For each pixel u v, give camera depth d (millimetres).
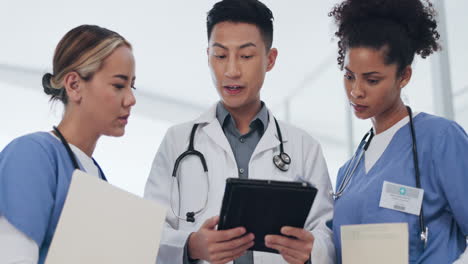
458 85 3100
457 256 1418
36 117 3783
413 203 1460
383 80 1483
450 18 3141
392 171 1528
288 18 3783
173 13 3730
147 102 4156
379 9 1557
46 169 1268
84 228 1129
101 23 3812
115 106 1382
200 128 1819
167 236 1552
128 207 1170
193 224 1647
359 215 1550
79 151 1386
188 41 3900
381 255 1372
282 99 4504
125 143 3881
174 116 4176
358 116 1549
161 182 1731
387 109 1604
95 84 1362
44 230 1215
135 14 3740
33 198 1206
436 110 3133
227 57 1666
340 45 1654
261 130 1819
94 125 1399
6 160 1245
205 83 4121
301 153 1799
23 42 3775
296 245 1346
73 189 1133
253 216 1312
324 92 4117
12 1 3555
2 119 3760
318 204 1716
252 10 1685
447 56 3119
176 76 4098
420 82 3127
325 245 1563
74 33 1410
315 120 4160
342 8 1674
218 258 1360
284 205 1286
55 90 1412
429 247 1435
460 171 1431
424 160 1501
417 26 1559
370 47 1477
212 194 1683
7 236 1174
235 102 1688
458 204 1419
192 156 1746
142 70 4051
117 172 3789
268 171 1724
